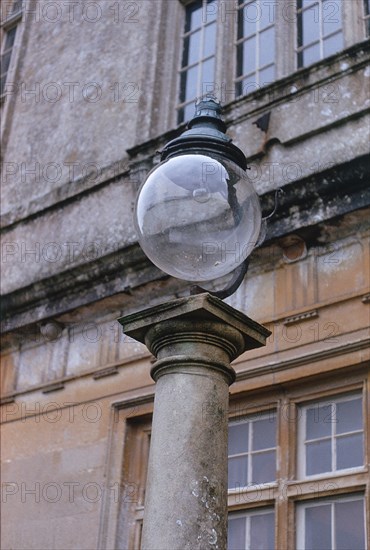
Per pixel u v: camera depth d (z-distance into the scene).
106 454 8.17
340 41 8.97
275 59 9.46
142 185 4.30
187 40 10.77
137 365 8.47
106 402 8.50
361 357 6.83
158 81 10.43
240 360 7.61
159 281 8.46
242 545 7.04
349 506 6.59
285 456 7.05
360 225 7.37
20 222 10.47
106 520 7.83
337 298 7.24
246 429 7.51
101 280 8.96
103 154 10.09
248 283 7.93
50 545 8.12
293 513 6.82
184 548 3.60
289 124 8.16
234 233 4.14
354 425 6.88
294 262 7.68
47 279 9.36
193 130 4.51
